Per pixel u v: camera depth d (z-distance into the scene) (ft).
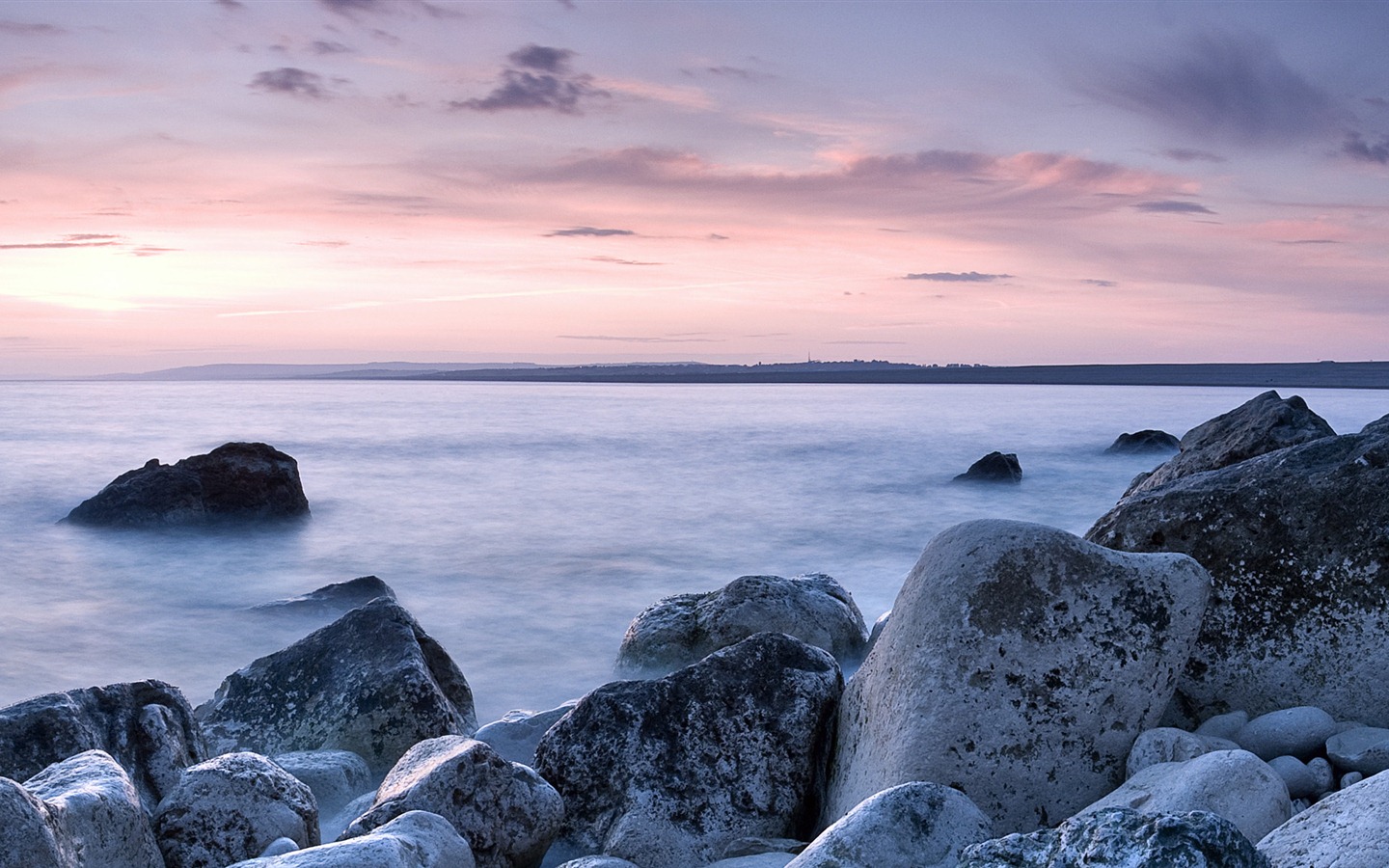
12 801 15.62
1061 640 21.12
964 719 20.71
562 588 74.38
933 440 209.36
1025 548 21.80
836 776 23.82
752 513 112.16
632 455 182.39
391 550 90.89
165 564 83.82
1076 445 193.06
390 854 16.42
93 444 199.31
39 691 50.90
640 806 23.47
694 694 25.11
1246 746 21.44
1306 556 24.03
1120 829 12.53
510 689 48.60
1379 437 25.22
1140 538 26.20
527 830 21.58
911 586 23.16
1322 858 13.89
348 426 260.62
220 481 99.19
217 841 20.25
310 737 32.42
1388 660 22.71
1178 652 21.44
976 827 16.60
